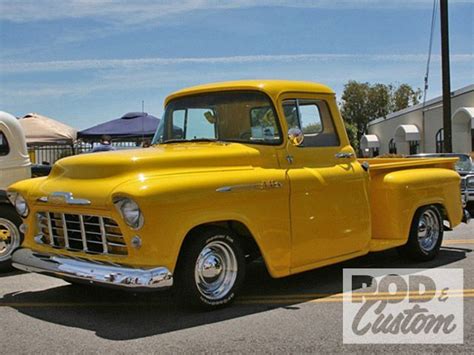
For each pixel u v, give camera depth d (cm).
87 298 603
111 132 1667
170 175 511
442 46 1908
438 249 787
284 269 575
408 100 6031
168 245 484
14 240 724
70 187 531
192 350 443
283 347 450
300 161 604
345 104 6044
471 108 2473
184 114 654
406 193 717
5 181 773
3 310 561
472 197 1329
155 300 590
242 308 554
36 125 1630
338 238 628
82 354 436
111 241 505
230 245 543
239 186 534
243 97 612
